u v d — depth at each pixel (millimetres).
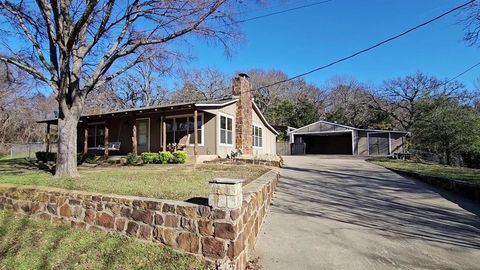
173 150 15195
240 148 16906
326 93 42500
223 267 3434
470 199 7746
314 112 38281
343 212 6578
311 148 32562
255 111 20047
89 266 3770
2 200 6293
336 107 39625
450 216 6328
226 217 3502
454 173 10961
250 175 8711
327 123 28047
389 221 5961
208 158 14352
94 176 8516
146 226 4172
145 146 16906
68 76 8977
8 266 3938
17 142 34844
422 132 21953
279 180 10258
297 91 42031
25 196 5879
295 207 6965
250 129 18234
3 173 10227
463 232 5340
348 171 12656
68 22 8734
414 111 29609
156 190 5699
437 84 31891
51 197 5445
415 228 5543
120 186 6289
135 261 3762
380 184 9766
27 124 35844
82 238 4531
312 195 8180
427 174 10562
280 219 6031
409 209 6844
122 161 14359
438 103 23672
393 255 4352
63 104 8875
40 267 3848
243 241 3781
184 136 15883
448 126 19719
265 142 22594
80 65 9438
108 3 8852
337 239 4949
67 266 3809
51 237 4684
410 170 12188
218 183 3580
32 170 11523
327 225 5668
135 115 15500
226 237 3475
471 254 4391
